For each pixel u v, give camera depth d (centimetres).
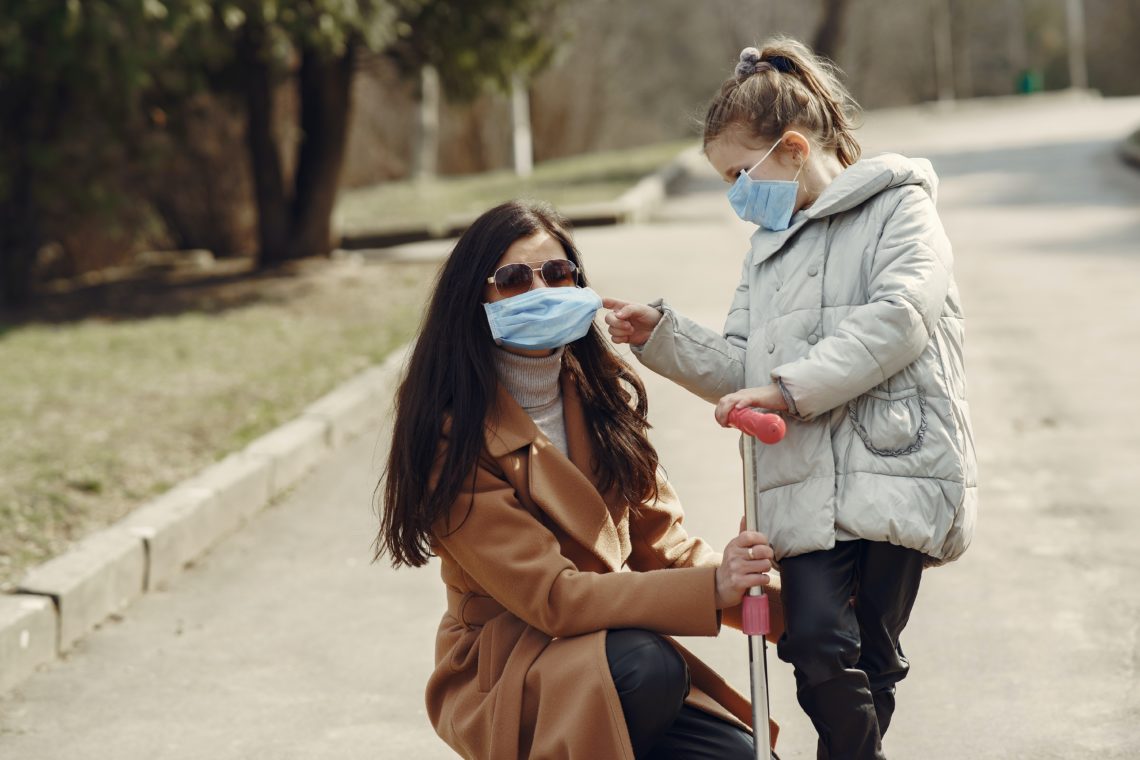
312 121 1548
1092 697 420
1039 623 479
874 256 296
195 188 1778
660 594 291
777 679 453
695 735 303
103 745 432
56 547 583
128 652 508
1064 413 750
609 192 1967
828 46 3391
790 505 294
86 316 1258
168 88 1432
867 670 307
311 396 860
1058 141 2522
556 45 1569
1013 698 424
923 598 510
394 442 308
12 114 1327
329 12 1234
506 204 312
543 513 307
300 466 742
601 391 326
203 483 654
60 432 786
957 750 394
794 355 299
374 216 1911
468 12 1458
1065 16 6175
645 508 334
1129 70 6116
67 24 1115
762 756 289
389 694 463
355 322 1137
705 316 1045
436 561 602
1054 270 1183
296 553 618
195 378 933
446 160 3450
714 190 2094
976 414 761
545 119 3725
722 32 4669
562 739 286
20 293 1348
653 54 4544
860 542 301
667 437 756
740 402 283
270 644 512
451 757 415
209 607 554
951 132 3030
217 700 463
